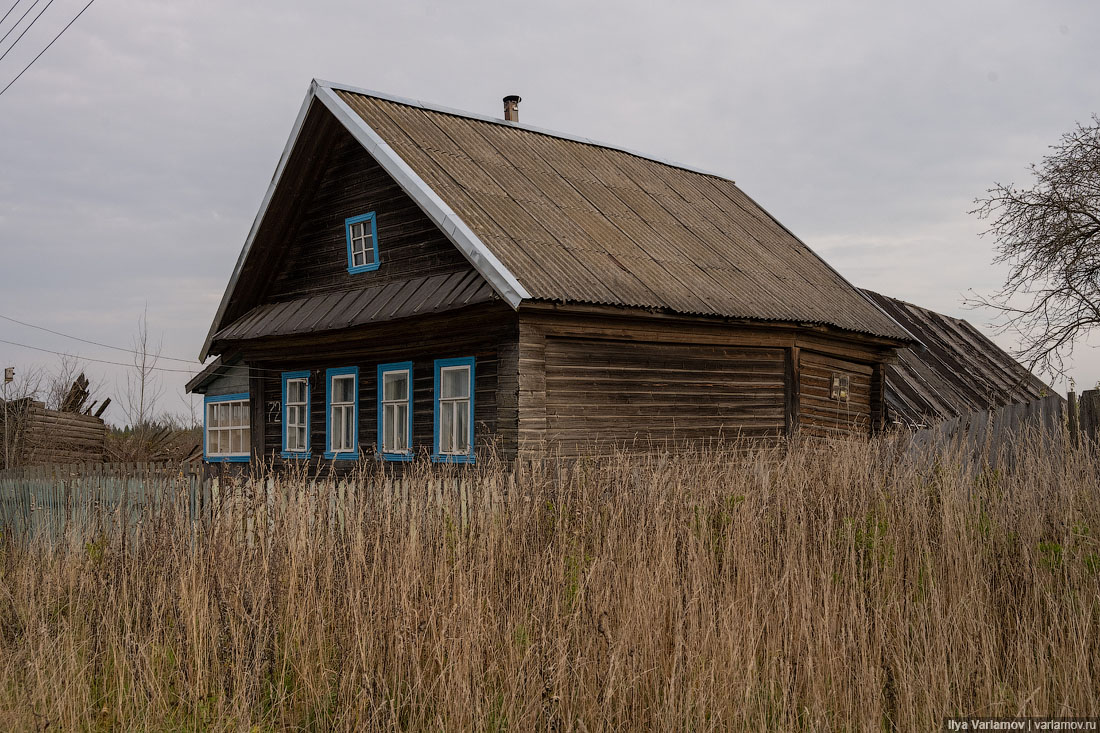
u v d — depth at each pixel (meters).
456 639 5.94
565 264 13.48
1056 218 18.11
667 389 14.70
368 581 6.67
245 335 17.05
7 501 12.96
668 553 6.41
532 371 12.77
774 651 5.91
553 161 18.05
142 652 6.56
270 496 8.27
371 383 15.64
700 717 5.42
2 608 8.33
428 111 17.45
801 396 16.83
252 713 6.29
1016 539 6.76
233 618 6.70
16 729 6.10
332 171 17.05
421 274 15.02
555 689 5.69
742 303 15.31
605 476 7.64
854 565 6.38
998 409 10.12
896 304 23.02
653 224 17.30
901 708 5.43
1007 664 5.77
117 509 9.14
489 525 7.21
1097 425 9.33
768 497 7.37
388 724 5.71
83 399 28.88
